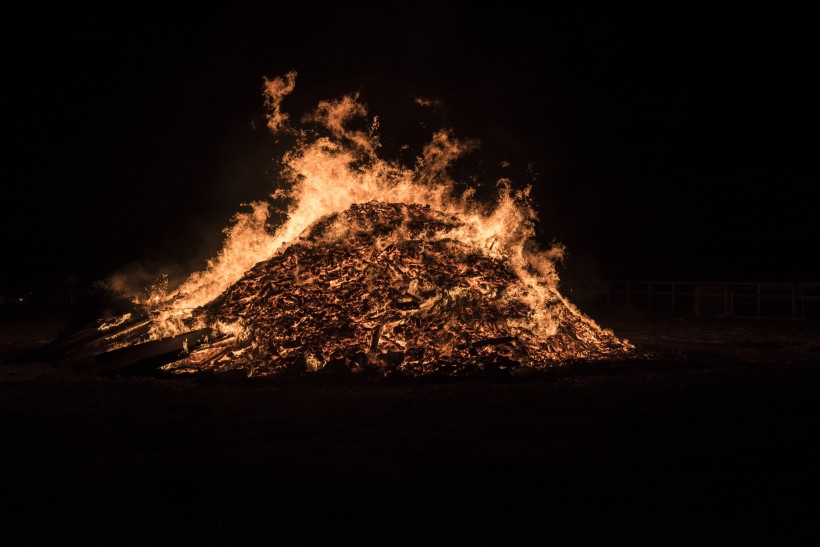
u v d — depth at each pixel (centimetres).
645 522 612
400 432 933
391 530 597
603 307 3750
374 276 1698
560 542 569
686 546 560
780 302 3266
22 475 754
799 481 723
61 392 1221
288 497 681
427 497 678
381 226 1872
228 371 1417
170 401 1147
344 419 1012
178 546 571
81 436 923
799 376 1355
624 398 1141
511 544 566
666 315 3269
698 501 665
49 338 2278
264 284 1722
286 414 1051
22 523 623
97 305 2056
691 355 1753
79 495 692
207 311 1683
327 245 1836
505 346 1536
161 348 1507
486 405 1097
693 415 1017
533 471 758
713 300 3186
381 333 1536
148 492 699
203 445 883
